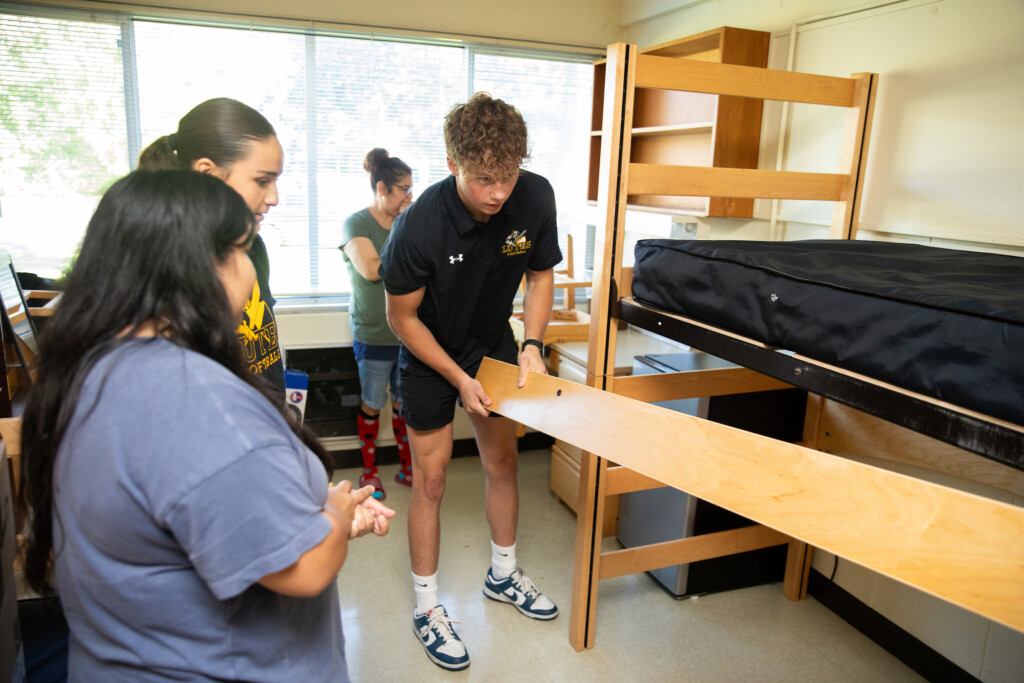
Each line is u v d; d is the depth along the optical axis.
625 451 1.22
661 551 2.10
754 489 0.98
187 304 0.66
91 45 2.86
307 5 3.02
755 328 1.34
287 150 3.18
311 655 0.78
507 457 2.11
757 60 2.66
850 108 1.96
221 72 3.03
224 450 0.60
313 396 3.29
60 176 2.92
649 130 3.09
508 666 2.01
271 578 0.64
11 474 1.27
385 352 2.96
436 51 3.30
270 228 3.22
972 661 1.87
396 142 3.32
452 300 1.78
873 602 2.16
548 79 3.53
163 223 0.66
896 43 2.14
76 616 0.70
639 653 2.08
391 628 2.18
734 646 2.12
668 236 2.86
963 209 1.95
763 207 2.74
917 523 0.81
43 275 2.95
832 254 1.50
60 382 0.66
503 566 2.25
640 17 3.39
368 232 2.85
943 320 0.99
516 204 1.70
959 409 0.96
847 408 2.14
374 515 0.88
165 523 0.61
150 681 0.69
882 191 2.22
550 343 3.06
